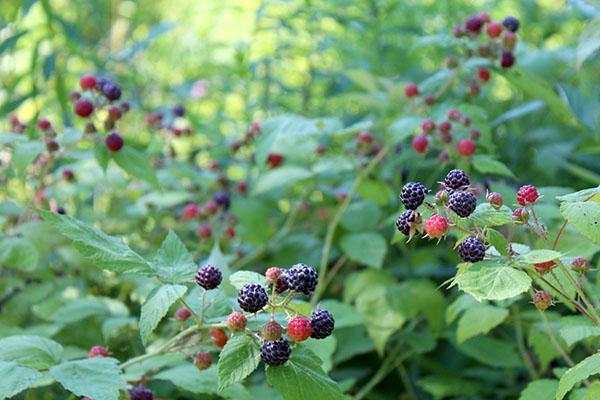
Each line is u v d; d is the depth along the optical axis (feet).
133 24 5.63
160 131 3.51
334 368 3.20
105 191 3.79
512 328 3.27
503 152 3.98
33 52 3.76
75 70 4.82
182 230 3.47
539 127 4.23
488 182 2.91
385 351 3.28
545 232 2.05
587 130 3.75
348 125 4.01
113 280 3.22
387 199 3.20
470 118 2.87
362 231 3.15
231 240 3.31
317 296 3.04
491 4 4.66
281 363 2.03
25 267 2.80
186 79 4.90
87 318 2.91
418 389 3.26
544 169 3.67
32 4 3.78
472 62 2.93
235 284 2.11
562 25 4.69
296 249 3.40
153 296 2.11
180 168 3.42
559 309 3.11
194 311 2.23
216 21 4.76
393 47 4.43
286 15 4.04
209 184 3.41
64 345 2.85
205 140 4.33
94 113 2.78
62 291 3.06
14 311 2.98
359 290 3.06
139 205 3.37
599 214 1.96
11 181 3.58
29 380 2.08
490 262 1.96
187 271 2.18
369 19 4.21
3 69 4.52
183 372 2.33
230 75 4.33
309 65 4.16
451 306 2.68
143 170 2.74
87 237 2.14
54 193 3.24
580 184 3.78
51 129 2.81
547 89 2.91
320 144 3.37
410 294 3.01
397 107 3.32
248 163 3.58
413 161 3.04
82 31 5.29
